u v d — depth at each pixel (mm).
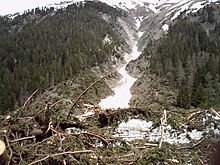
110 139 5773
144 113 6695
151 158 5184
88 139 5844
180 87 37250
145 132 6281
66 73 46000
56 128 6180
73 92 15578
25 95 41281
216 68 40469
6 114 6789
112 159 5164
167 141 6031
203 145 5629
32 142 5742
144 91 38125
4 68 50438
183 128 6277
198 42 56562
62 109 7012
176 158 5352
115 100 28609
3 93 40500
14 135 5773
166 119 6461
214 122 6219
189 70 41844
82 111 7281
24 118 6379
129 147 5637
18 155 5098
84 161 5098
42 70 47031
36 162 4895
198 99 29156
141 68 54562
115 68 59562
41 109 6652
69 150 5348
